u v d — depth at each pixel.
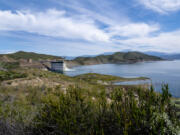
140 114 1.80
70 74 127.06
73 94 2.66
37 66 156.62
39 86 11.30
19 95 7.94
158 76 82.81
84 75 73.12
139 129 1.74
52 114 2.28
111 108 2.12
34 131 2.38
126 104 2.11
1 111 2.83
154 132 1.60
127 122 1.82
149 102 1.96
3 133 2.30
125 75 99.88
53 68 169.75
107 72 135.00
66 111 2.26
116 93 2.27
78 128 1.98
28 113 2.79
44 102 2.61
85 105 2.47
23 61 161.38
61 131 2.01
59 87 3.45
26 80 16.70
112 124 1.99
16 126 2.40
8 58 159.62
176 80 61.66
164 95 1.97
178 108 1.96
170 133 1.67
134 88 2.23
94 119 2.17
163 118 1.74
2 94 7.88
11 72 31.02
